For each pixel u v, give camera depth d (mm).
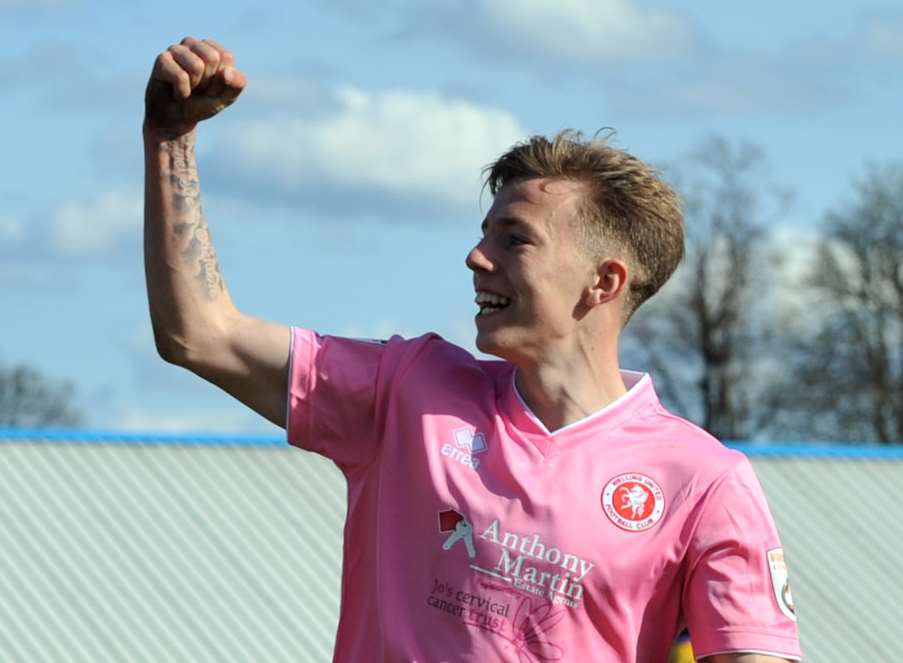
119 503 44938
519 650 9234
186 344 9930
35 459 45781
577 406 9797
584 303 9891
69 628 40719
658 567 9406
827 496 51000
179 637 41344
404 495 9719
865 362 106000
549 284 9797
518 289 9805
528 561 9305
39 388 103438
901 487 51969
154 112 9750
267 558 44344
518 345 9805
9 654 39406
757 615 9398
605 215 9922
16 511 43719
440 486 9562
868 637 45500
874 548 48938
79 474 45625
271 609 42812
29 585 41656
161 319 9914
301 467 48250
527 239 9844
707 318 108688
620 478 9500
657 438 9703
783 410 107812
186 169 9930
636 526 9398
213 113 9758
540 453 9586
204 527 44844
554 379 9836
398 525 9672
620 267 9891
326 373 10016
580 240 9867
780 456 52812
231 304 10117
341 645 9953
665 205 10094
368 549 9891
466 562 9375
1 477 44719
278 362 10039
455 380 10016
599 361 9906
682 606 9625
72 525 43750
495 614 9281
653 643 9555
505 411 9852
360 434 10039
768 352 109125
